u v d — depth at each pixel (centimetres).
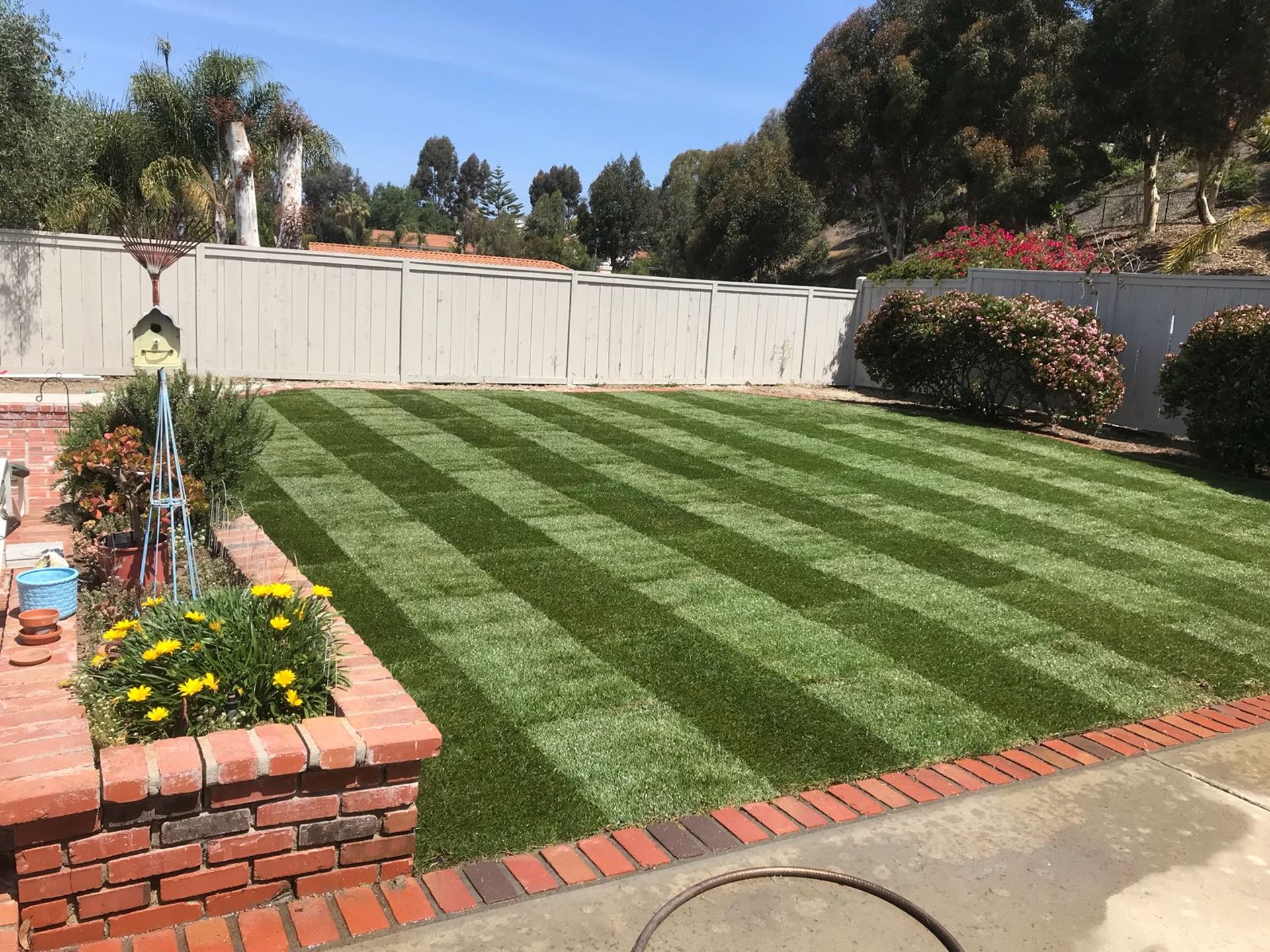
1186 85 2102
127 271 1153
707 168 4309
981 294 1320
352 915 271
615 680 433
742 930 277
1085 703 445
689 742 383
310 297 1244
